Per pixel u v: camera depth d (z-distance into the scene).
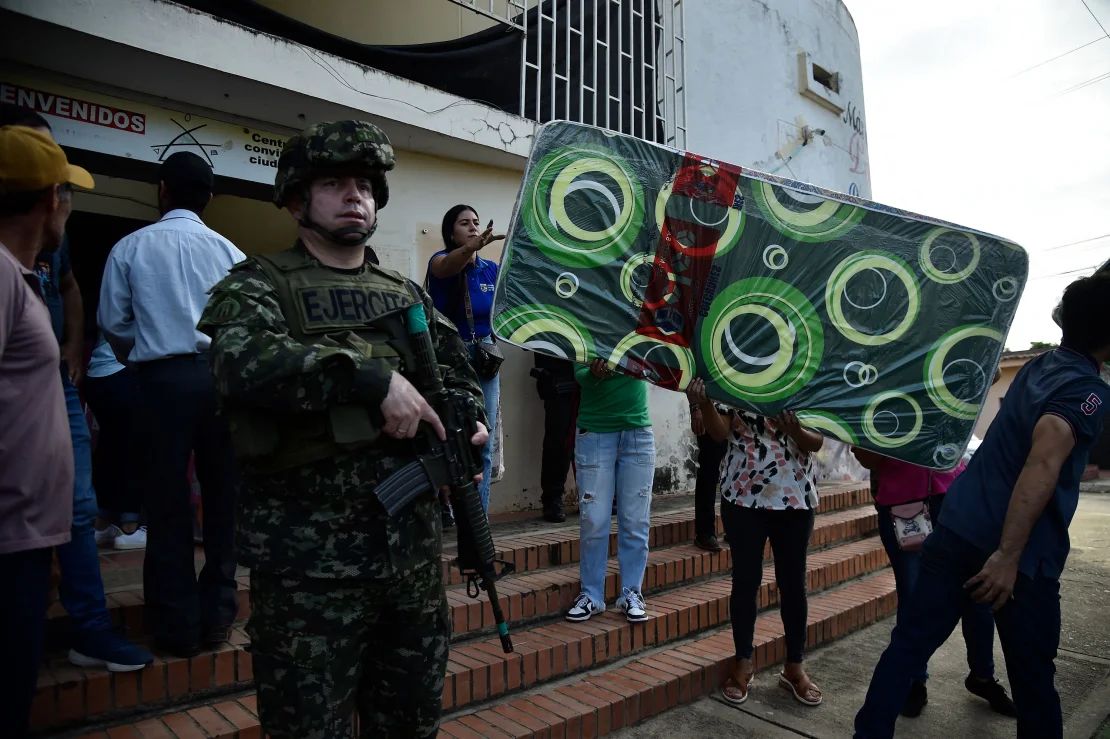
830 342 3.17
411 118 4.42
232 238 5.80
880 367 3.19
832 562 4.88
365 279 1.83
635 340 3.00
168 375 2.51
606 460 3.65
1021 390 2.55
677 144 6.37
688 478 6.30
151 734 2.28
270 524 1.61
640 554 3.65
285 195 1.80
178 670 2.49
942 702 3.49
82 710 2.31
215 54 3.66
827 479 7.50
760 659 3.66
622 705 3.01
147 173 4.16
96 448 3.79
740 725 3.09
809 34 8.03
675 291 3.05
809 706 3.29
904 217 3.27
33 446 1.70
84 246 5.47
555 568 4.09
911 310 3.23
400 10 5.85
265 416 1.58
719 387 3.08
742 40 7.18
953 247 3.28
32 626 1.70
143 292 2.55
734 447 3.38
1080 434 2.33
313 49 4.01
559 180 2.95
